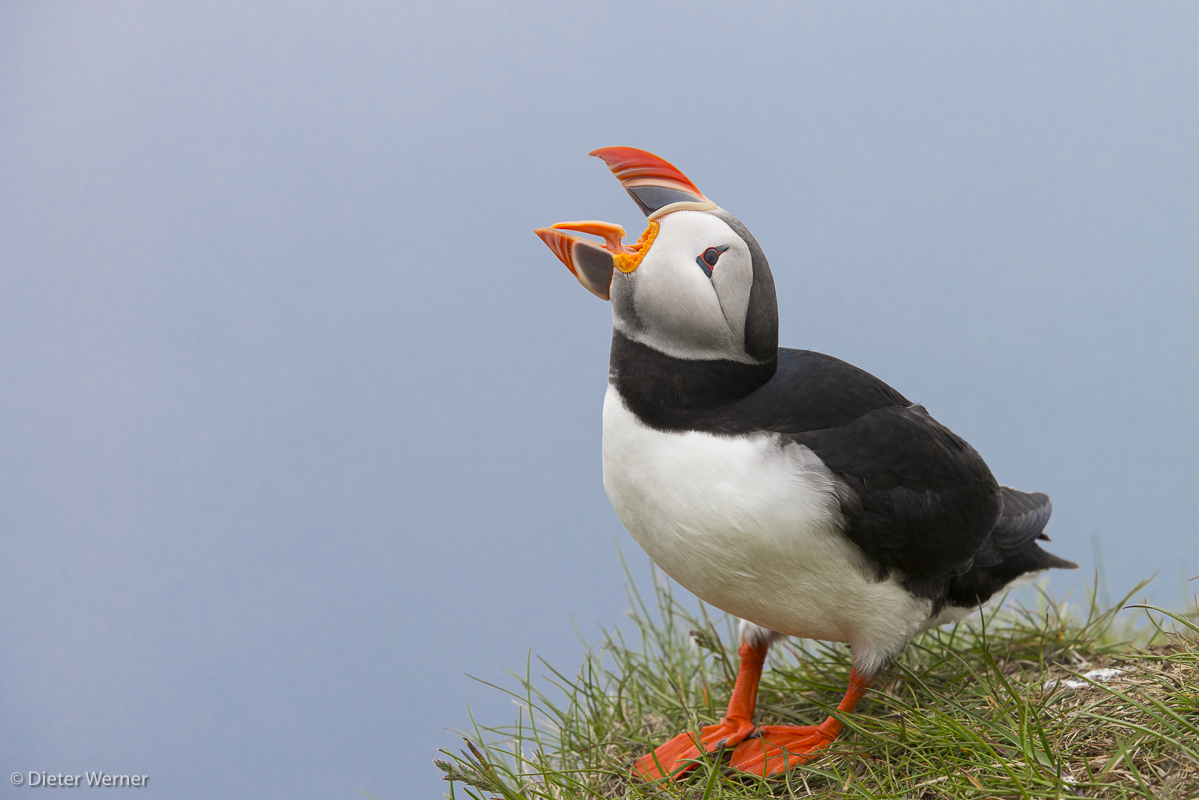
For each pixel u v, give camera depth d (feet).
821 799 17.40
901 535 18.26
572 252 19.07
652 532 18.81
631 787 19.90
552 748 23.44
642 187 19.29
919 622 19.70
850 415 18.84
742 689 21.62
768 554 17.90
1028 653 22.65
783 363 19.92
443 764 18.53
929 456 18.97
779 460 17.66
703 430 18.15
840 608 18.84
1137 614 27.20
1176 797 14.58
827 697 22.65
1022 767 16.19
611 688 25.82
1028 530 22.09
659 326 18.29
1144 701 17.16
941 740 17.34
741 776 19.47
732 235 18.22
